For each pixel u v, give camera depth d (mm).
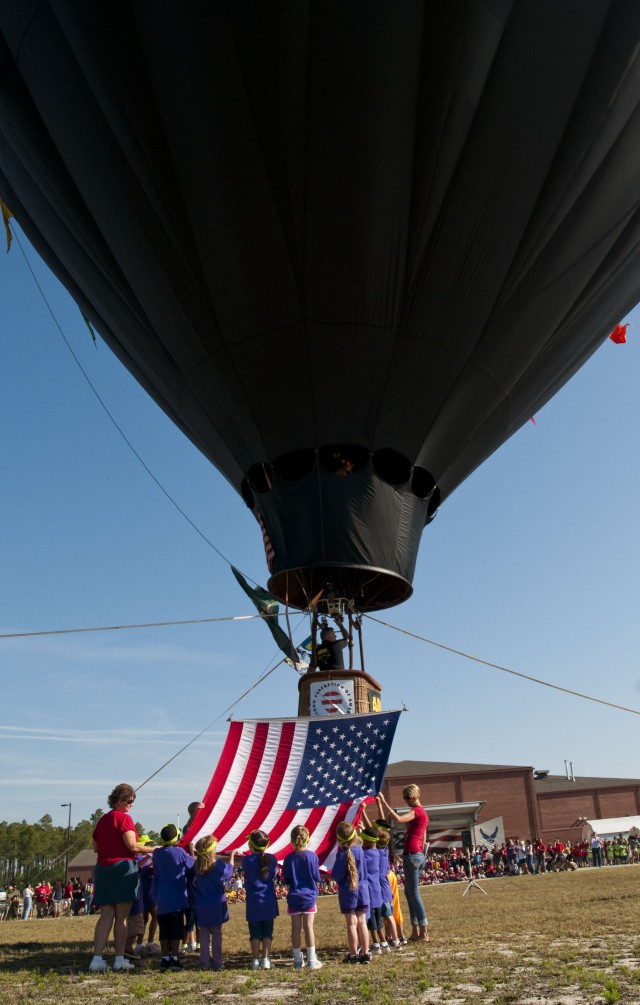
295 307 12727
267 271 12523
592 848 42844
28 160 13953
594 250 13812
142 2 11414
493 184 12406
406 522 13836
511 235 12812
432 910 15633
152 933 11344
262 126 11828
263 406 13266
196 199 12328
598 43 12203
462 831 53219
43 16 12406
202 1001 6312
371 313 12711
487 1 11344
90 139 12836
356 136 11672
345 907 8664
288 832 10586
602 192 13445
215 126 11781
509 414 14711
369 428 13234
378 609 15891
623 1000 5512
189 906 9289
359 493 13383
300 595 15352
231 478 14836
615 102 12609
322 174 11891
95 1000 6492
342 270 12422
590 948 8406
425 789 62219
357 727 11055
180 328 13445
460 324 13133
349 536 13195
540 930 10461
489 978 6754
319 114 11633
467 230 12578
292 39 11320
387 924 9781
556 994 5902
